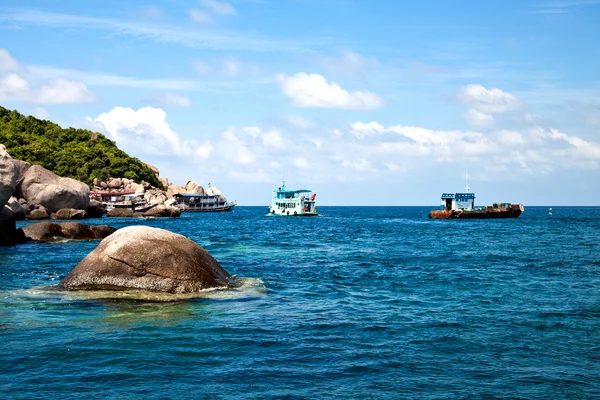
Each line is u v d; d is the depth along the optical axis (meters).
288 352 12.66
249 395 10.02
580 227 75.94
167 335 13.77
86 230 42.69
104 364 11.52
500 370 11.59
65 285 19.09
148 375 10.94
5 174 38.38
